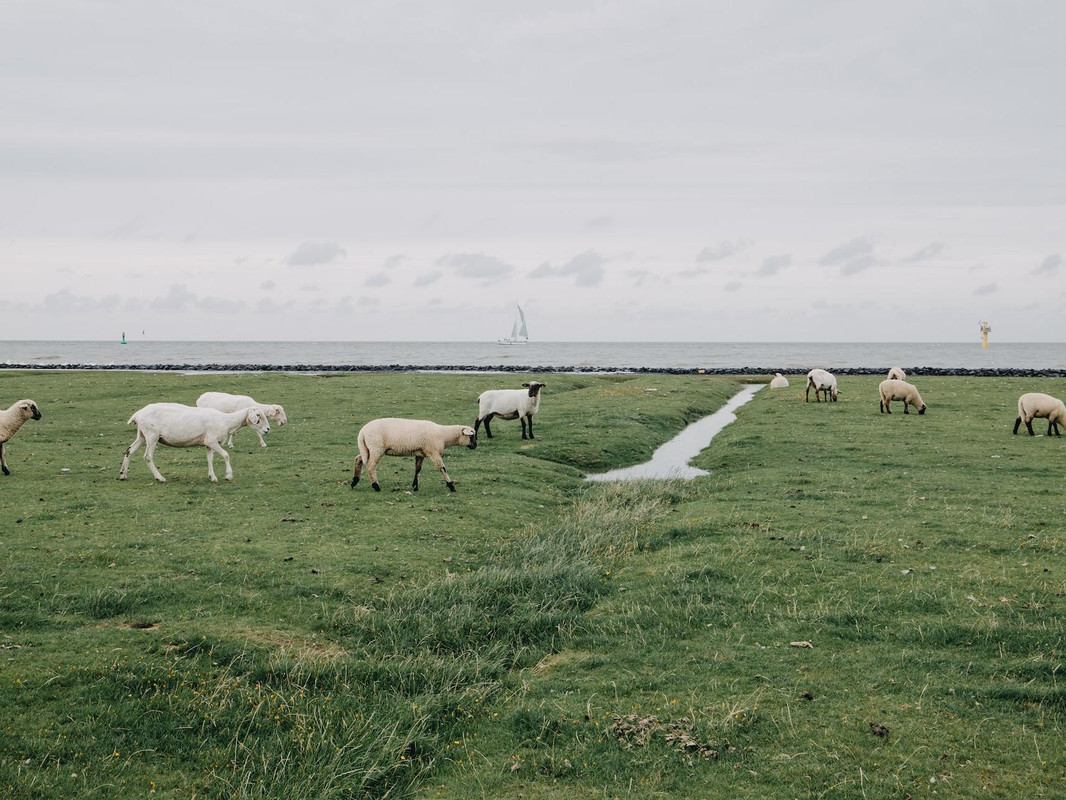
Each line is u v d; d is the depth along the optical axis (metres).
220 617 11.34
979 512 17.64
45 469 21.75
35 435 28.66
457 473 23.12
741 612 11.81
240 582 12.78
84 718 8.45
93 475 21.11
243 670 9.79
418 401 42.09
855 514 17.81
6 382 52.06
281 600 12.15
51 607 11.35
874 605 11.88
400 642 10.92
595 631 11.46
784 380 54.91
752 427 34.03
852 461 25.52
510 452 27.73
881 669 9.77
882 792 7.31
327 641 10.88
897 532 16.02
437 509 18.53
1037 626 10.73
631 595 12.80
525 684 9.80
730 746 8.17
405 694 9.64
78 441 27.66
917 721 8.52
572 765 8.03
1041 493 19.73
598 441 30.47
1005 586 12.55
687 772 7.81
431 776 8.05
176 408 20.48
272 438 29.39
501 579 13.21
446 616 11.74
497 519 18.11
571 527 17.22
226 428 20.80
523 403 30.03
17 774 7.41
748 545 15.15
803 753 8.01
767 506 18.78
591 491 22.69
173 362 138.75
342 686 9.56
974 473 22.81
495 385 53.94
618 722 8.69
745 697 9.17
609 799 7.46
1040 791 7.24
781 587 12.77
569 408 40.22
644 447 30.98
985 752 7.91
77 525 15.80
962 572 13.30
